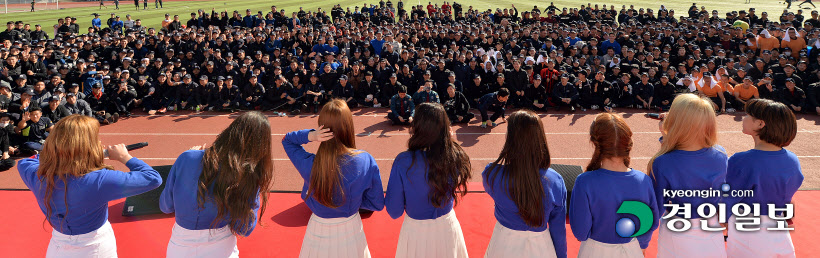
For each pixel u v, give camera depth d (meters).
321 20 24.33
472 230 5.35
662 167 3.02
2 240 5.17
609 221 2.87
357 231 3.27
